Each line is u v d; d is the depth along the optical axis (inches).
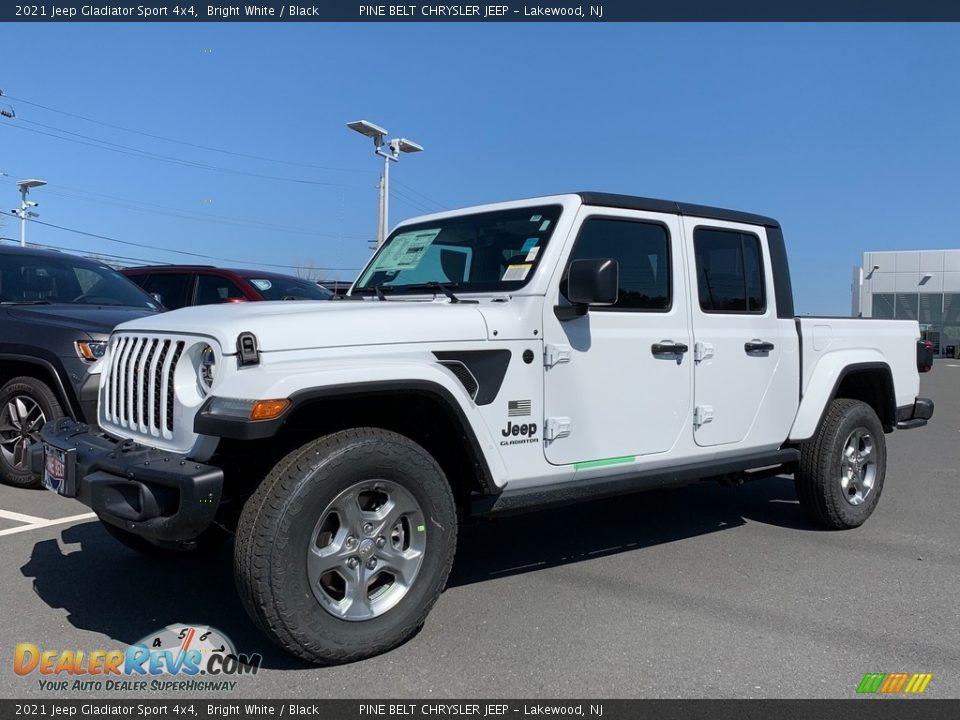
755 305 196.5
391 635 130.6
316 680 124.8
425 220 193.5
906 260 1638.8
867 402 238.5
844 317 224.1
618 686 124.4
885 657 136.1
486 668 129.8
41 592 161.5
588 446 160.2
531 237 162.7
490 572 179.6
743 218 196.1
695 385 179.8
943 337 1608.0
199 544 165.3
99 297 276.4
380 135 778.2
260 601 118.0
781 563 188.7
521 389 149.8
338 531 127.0
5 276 257.9
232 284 378.0
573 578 175.8
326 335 127.5
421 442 148.0
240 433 114.8
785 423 202.1
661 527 221.6
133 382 142.7
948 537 213.0
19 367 241.0
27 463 234.8
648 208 174.9
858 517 218.2
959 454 360.8
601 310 162.7
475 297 160.2
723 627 148.3
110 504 127.0
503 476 145.9
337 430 138.1
